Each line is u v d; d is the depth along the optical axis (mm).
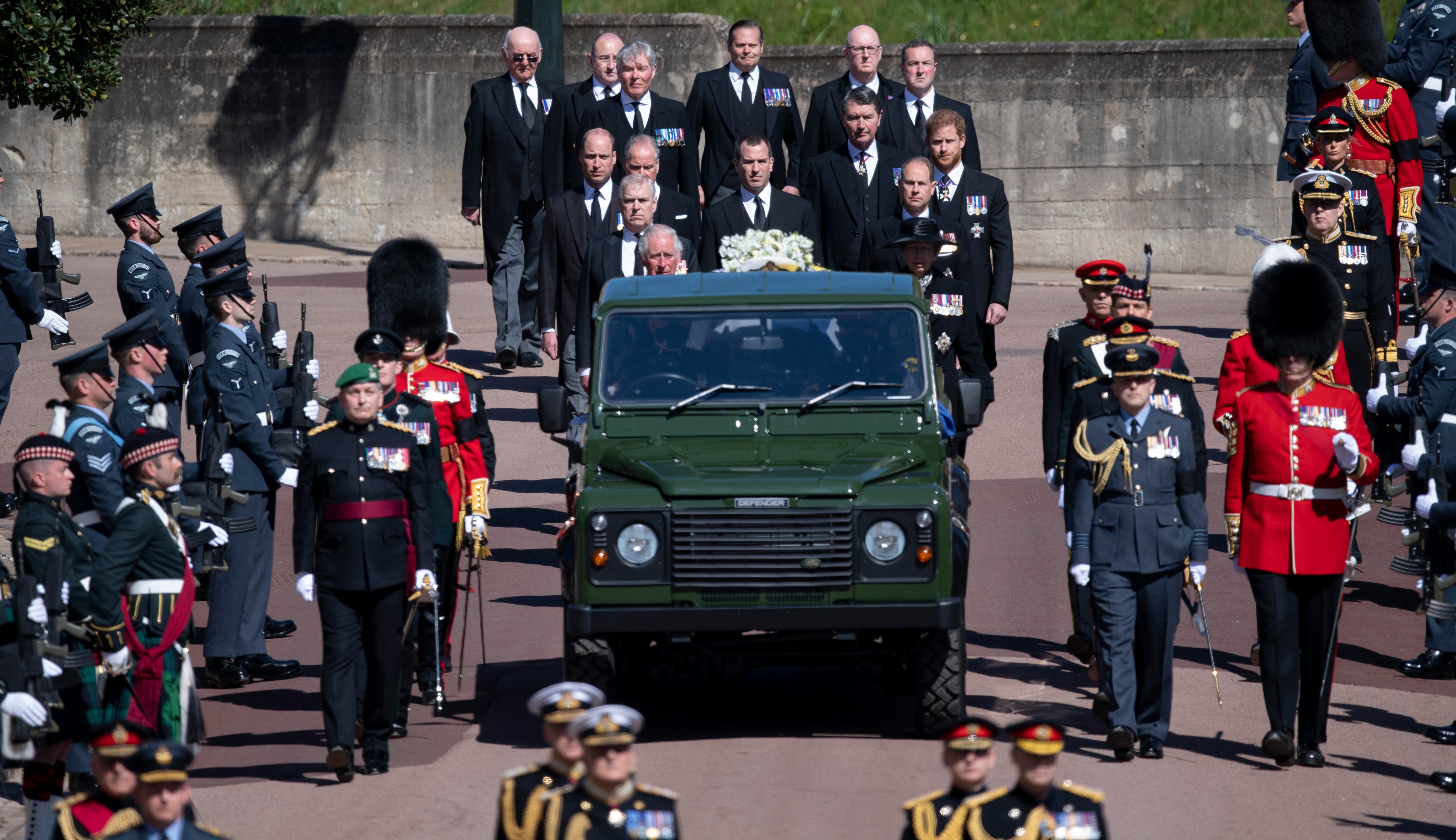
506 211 69688
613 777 19344
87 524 32531
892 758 31828
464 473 37562
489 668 39125
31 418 62844
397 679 31984
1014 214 97812
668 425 35219
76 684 29438
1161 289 90375
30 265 52156
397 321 37406
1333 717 35031
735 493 32219
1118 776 31109
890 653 33594
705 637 33375
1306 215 43562
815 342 36000
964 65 97375
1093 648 36500
